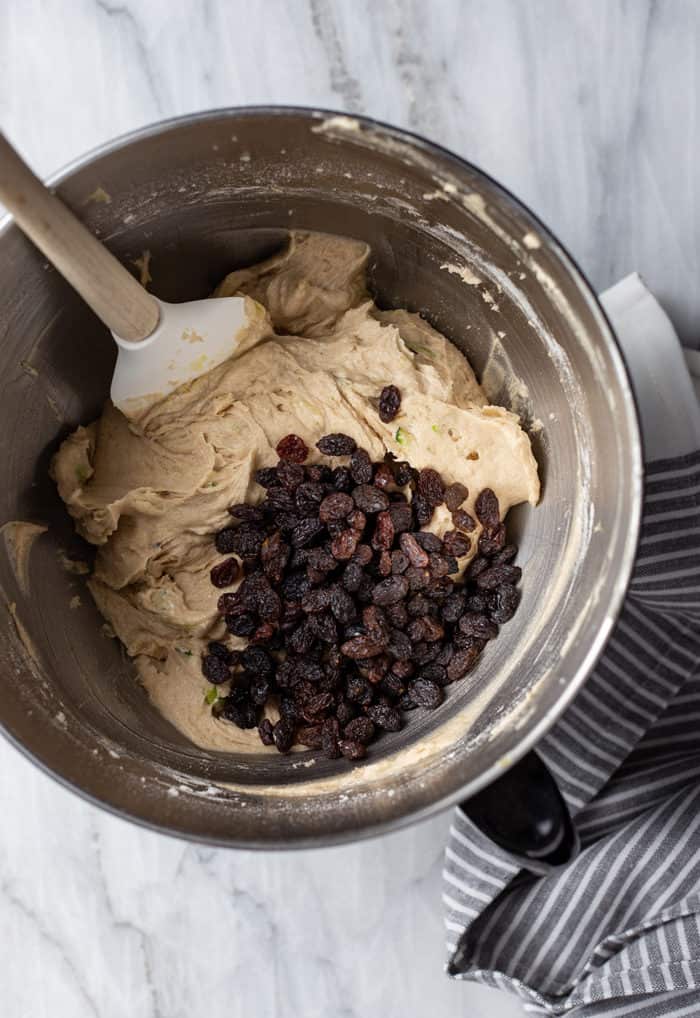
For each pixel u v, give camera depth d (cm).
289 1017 56
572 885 54
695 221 56
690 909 51
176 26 56
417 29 56
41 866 56
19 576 49
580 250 56
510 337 50
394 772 48
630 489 44
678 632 53
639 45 56
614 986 52
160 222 48
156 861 56
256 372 51
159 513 51
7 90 56
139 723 50
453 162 44
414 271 51
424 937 56
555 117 56
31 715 47
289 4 56
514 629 50
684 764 55
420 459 51
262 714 52
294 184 48
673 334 52
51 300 48
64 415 51
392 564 51
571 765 54
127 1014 56
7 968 57
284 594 51
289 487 51
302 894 56
